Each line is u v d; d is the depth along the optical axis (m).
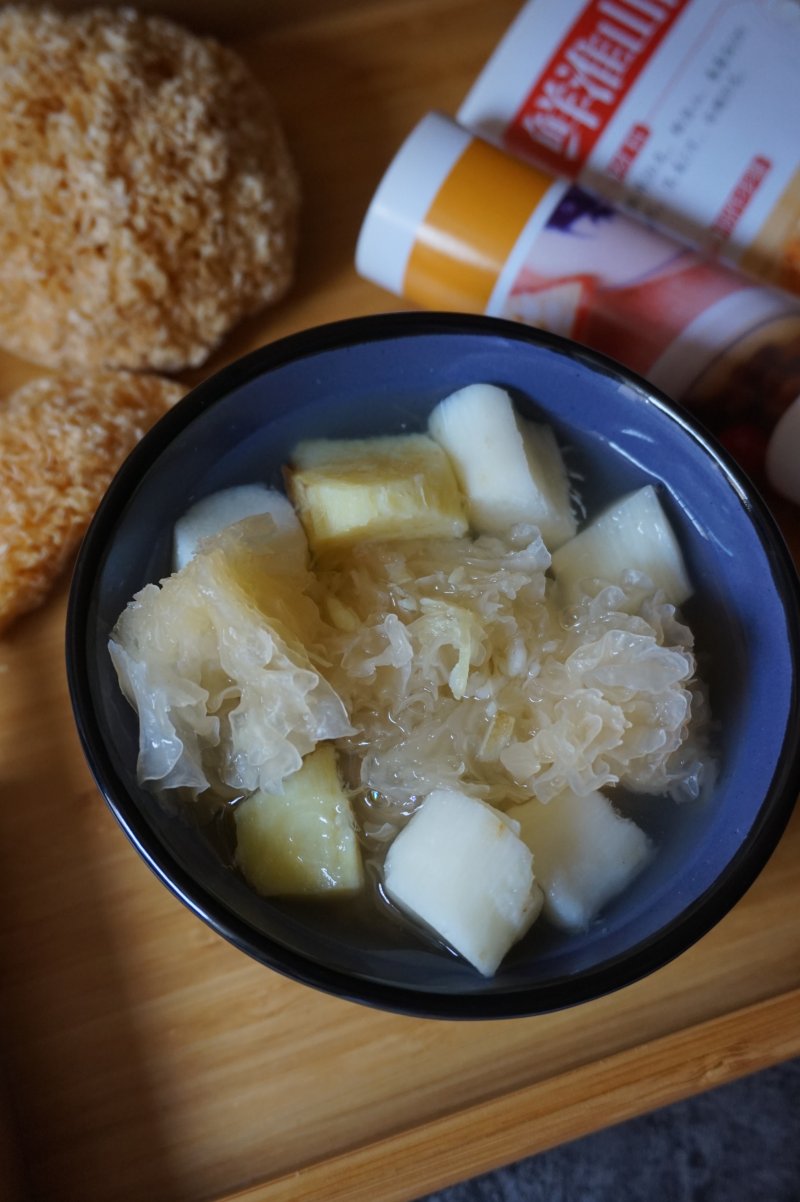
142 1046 0.31
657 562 0.31
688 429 0.30
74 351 0.35
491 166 0.34
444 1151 0.30
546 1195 0.37
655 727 0.29
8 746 0.33
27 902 0.32
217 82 0.35
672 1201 0.37
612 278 0.34
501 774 0.29
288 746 0.28
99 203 0.33
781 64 0.35
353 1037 0.31
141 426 0.34
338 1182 0.29
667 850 0.29
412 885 0.28
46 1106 0.30
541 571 0.30
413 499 0.30
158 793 0.28
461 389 0.31
